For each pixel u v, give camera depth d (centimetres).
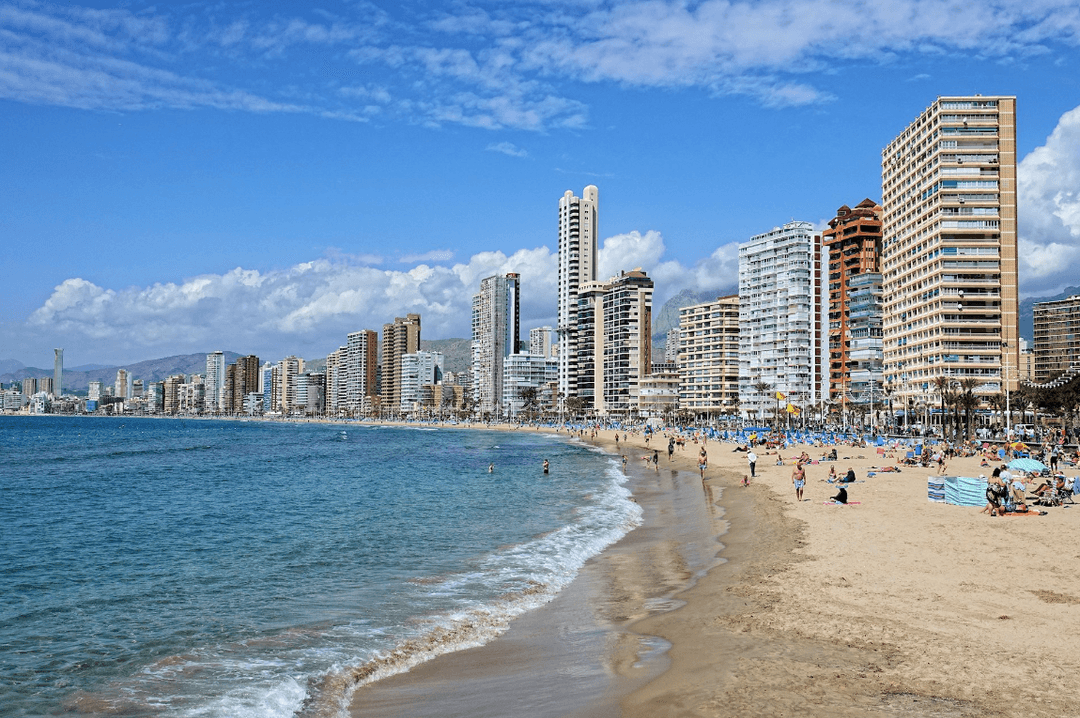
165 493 5897
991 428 12100
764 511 4006
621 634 1830
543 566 2783
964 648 1513
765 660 1488
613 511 4500
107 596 2414
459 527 3862
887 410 15538
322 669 1652
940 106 13425
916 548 2605
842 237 19850
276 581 2595
